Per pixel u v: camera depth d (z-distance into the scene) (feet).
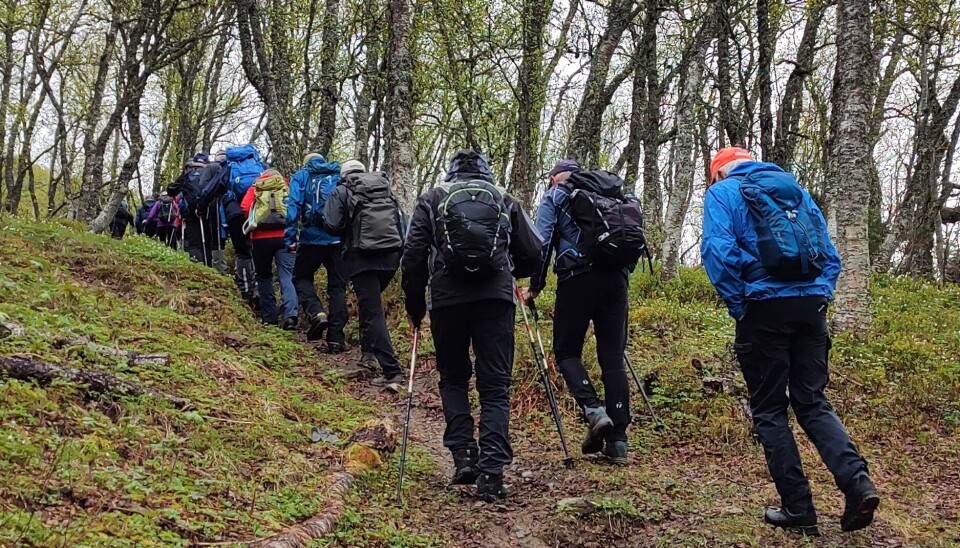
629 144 58.44
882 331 28.94
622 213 16.26
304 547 10.90
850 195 27.17
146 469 11.74
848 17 27.35
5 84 68.44
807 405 13.64
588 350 22.41
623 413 16.76
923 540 13.37
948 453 18.16
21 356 13.93
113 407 13.80
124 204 54.54
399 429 18.93
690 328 28.07
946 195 57.16
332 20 46.42
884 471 17.28
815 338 13.80
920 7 42.63
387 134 47.42
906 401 20.95
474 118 50.65
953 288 41.88
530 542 13.24
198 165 34.22
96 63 73.67
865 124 27.22
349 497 13.52
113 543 8.92
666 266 39.42
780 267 13.26
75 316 18.76
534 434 19.02
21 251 25.68
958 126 57.11
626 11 43.16
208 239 35.60
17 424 11.64
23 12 64.80
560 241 16.96
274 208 26.61
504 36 42.80
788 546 12.96
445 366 15.51
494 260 14.25
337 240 25.36
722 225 13.79
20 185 72.79
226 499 11.71
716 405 20.33
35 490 9.71
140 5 50.03
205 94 81.10
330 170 25.58
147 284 26.96
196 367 17.94
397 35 33.24
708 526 13.73
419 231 14.78
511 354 15.15
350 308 29.22
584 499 14.37
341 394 21.09
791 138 52.90
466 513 14.03
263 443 14.61
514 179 43.83
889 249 49.93
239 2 42.73
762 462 17.34
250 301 29.45
